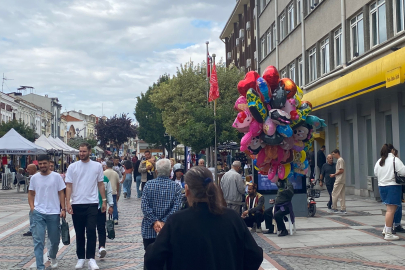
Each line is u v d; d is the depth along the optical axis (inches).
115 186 526.3
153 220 230.5
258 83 352.2
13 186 1444.4
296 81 1130.7
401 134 652.7
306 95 930.7
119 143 3695.9
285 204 429.1
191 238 123.3
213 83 993.5
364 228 454.0
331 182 598.2
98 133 3629.4
